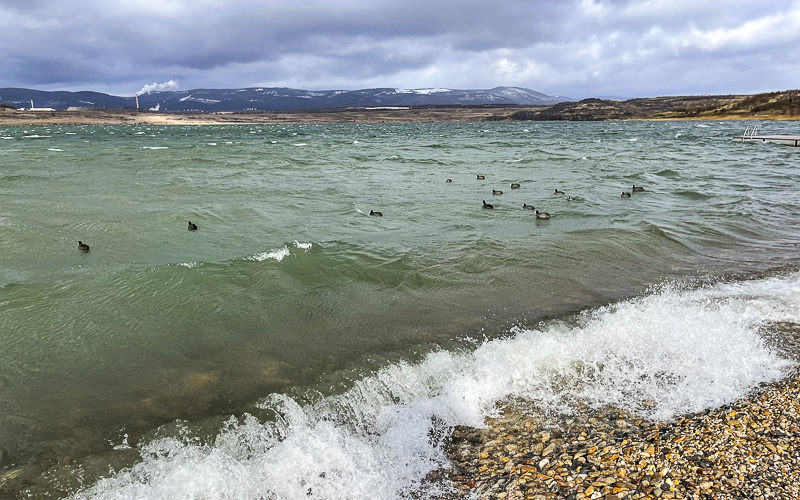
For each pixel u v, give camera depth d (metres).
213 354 7.34
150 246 12.40
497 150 46.31
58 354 7.23
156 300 9.04
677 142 57.91
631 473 4.71
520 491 4.63
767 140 56.28
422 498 4.70
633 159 36.59
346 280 10.30
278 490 4.83
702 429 5.29
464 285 10.18
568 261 11.63
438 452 5.38
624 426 5.61
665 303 9.16
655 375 6.73
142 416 5.88
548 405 6.16
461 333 8.04
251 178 25.08
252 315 8.62
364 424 5.89
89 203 17.38
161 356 7.26
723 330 8.00
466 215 16.53
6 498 4.61
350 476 5.02
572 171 29.19
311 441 5.47
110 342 7.61
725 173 28.14
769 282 10.27
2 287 9.30
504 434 5.63
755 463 4.67
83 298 9.02
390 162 34.50
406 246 12.53
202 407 6.06
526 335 7.83
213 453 5.25
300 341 7.75
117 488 4.77
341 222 15.35
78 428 5.65
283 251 11.52
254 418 5.84
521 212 16.92
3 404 6.04
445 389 6.51
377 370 6.87
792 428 5.19
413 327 8.27
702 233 14.16
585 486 4.60
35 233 12.92
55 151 40.81
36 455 5.21
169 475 4.92
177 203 17.77
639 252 12.39
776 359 7.04
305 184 23.30
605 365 7.01
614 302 9.30
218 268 10.40
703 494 4.33
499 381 6.63
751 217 16.11
